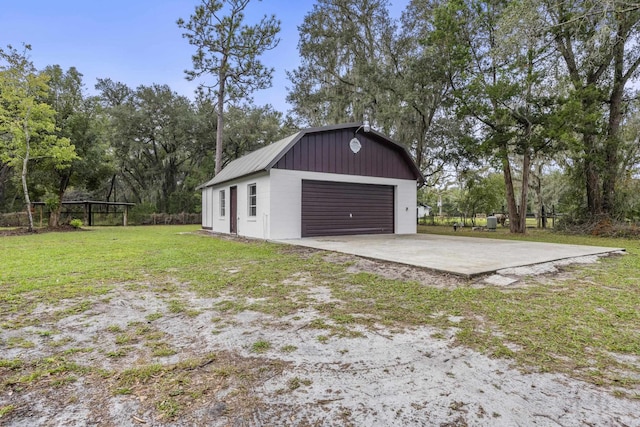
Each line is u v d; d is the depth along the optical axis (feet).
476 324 9.78
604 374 6.91
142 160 96.78
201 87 69.72
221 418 5.58
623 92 44.60
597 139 44.93
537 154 50.03
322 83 66.90
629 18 36.99
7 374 7.00
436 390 6.38
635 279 15.11
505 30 35.70
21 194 64.23
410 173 43.16
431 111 56.03
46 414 5.67
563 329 9.31
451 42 45.68
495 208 73.97
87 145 56.54
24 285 14.26
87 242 32.60
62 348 8.31
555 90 43.04
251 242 32.01
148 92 86.99
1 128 43.62
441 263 17.53
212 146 96.89
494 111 44.11
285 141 36.73
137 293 13.35
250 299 12.52
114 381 6.75
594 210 45.88
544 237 39.70
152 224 82.07
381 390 6.40
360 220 39.17
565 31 38.60
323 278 15.89
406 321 10.11
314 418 5.57
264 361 7.63
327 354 7.97
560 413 5.62
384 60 61.77
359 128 38.32
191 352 8.10
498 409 5.75
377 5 61.36
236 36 64.23
